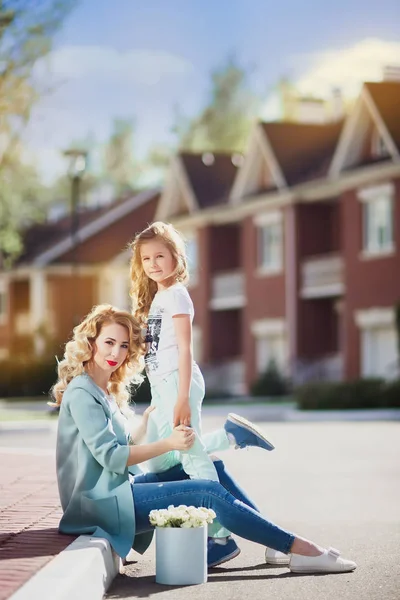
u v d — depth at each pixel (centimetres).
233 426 730
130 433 736
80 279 5769
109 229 5875
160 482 711
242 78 7844
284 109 7488
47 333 5397
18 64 2505
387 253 3456
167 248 741
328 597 640
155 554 753
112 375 727
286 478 1340
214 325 4484
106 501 681
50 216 7169
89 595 605
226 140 7950
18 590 542
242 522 696
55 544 662
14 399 4812
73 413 684
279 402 3559
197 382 733
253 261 4178
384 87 3556
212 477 711
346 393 2992
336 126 4169
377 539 862
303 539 708
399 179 3416
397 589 662
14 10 2448
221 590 657
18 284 6028
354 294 3609
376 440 1944
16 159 3728
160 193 6019
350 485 1263
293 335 3928
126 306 5684
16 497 912
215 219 4456
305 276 3897
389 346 3506
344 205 3659
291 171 3975
